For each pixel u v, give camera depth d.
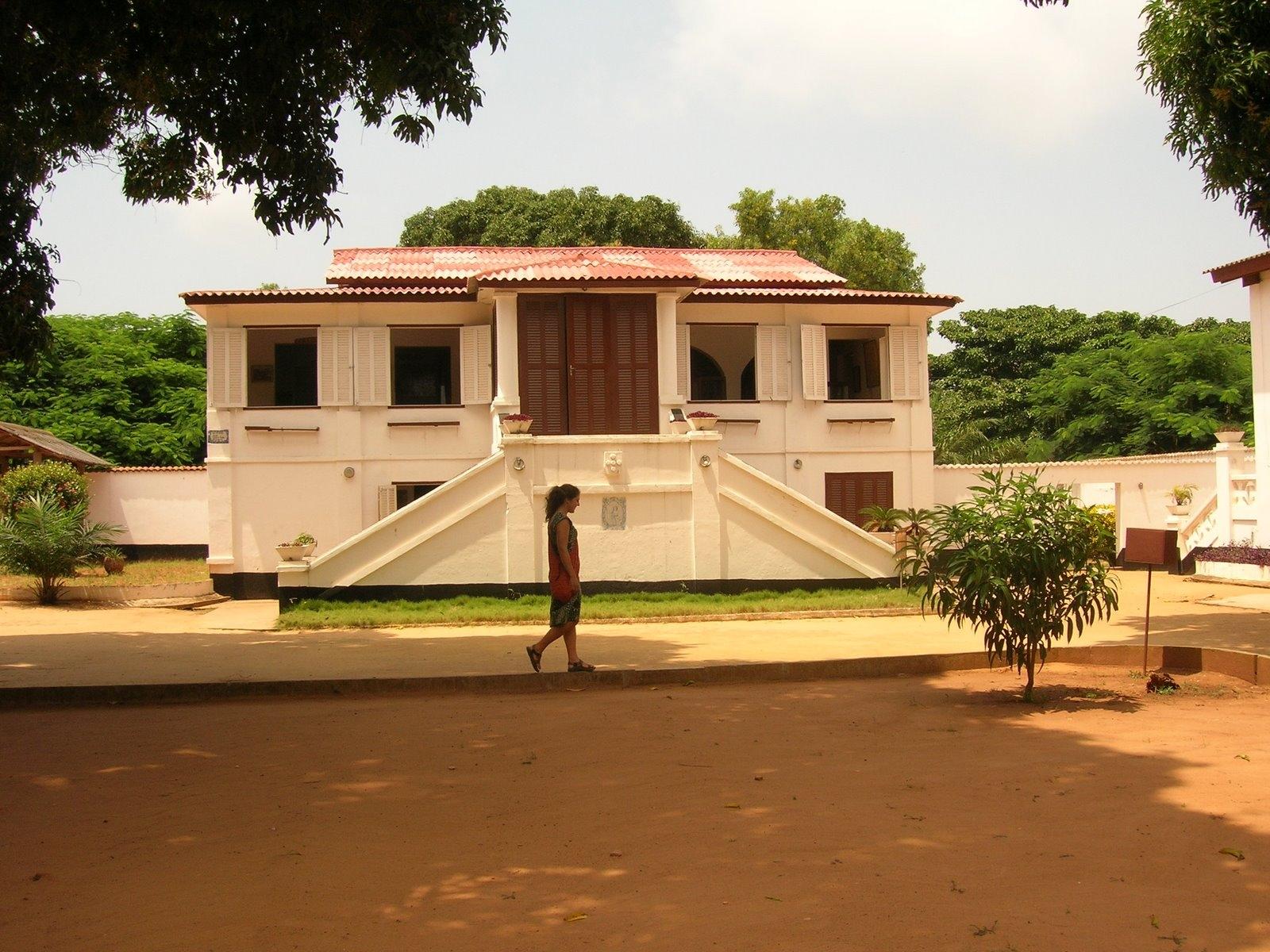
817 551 18.27
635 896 4.73
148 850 5.49
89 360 35.25
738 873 4.98
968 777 6.66
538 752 7.54
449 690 10.23
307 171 10.65
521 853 5.35
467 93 10.12
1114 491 25.31
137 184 11.09
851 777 6.70
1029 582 9.18
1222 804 5.95
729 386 24.84
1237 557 20.23
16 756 7.63
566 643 10.54
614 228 37.56
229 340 21.25
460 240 39.28
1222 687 9.85
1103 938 4.21
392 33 9.65
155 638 14.61
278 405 23.12
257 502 21.28
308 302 21.30
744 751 7.46
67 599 19.45
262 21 9.72
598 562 17.78
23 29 9.16
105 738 8.25
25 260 10.73
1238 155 11.45
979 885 4.79
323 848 5.47
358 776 6.93
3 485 23.53
